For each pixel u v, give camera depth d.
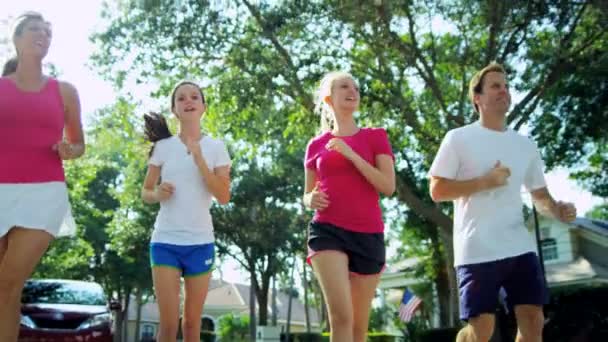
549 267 25.25
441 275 23.72
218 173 4.94
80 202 25.77
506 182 4.10
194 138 4.97
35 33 3.96
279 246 30.31
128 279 34.69
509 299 4.24
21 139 3.85
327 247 3.94
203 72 16.52
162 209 4.77
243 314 63.16
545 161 17.12
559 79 15.38
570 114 16.53
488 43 15.41
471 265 4.16
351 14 14.57
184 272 4.70
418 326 23.25
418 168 19.22
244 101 15.47
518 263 4.14
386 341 27.84
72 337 9.70
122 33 15.89
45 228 3.82
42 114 3.92
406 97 17.45
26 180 3.81
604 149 19.44
